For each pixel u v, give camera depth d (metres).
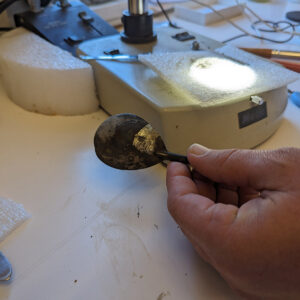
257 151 0.21
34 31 0.45
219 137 0.29
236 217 0.19
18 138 0.35
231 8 0.69
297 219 0.17
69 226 0.25
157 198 0.28
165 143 0.28
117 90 0.33
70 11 0.48
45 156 0.32
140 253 0.23
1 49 0.39
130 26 0.39
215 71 0.31
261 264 0.18
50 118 0.38
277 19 0.69
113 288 0.21
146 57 0.33
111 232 0.25
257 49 0.47
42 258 0.23
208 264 0.23
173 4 0.73
